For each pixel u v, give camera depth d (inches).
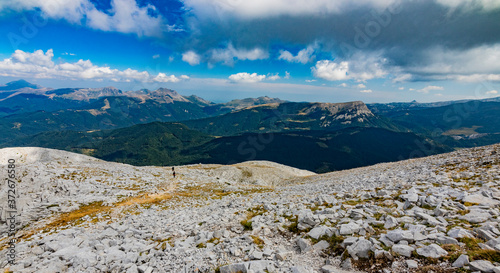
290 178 3523.6
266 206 783.1
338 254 406.9
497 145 1267.2
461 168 928.9
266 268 385.1
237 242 506.3
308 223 539.2
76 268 470.9
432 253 332.8
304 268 369.1
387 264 346.0
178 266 441.1
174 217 920.3
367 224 461.7
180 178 2359.7
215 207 1054.4
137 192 1668.3
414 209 510.3
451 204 494.9
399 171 1366.9
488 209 444.8
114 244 616.1
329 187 1245.7
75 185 1563.7
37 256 556.4
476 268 285.3
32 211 1176.2
